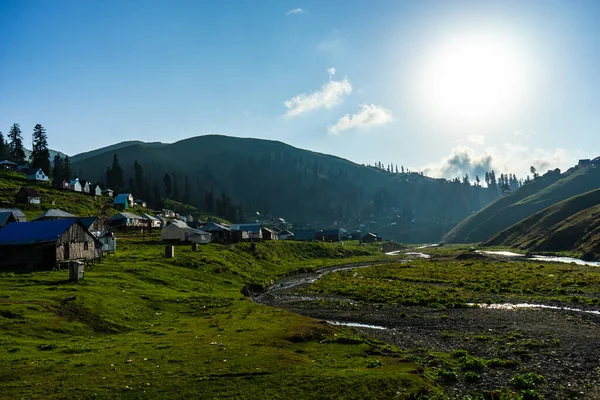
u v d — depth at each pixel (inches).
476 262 4439.0
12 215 3752.5
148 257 3203.7
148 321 1590.8
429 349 1277.1
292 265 4532.5
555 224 6555.1
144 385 839.1
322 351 1167.0
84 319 1445.6
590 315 1747.0
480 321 1675.7
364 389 850.1
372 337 1437.0
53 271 2326.5
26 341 1157.7
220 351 1095.6
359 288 2719.0
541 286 2554.1
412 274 3526.1
